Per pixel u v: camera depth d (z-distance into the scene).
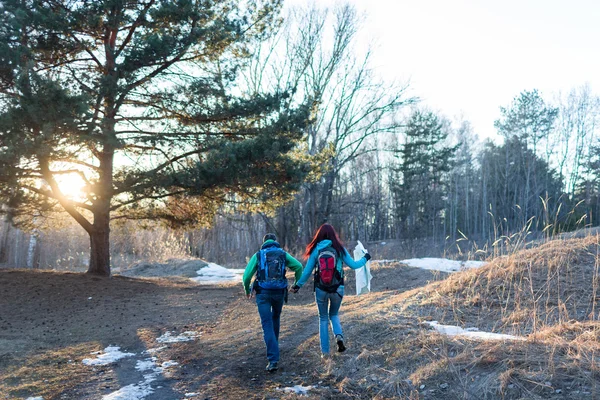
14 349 7.79
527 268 7.85
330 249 6.07
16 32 12.26
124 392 5.55
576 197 52.69
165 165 14.54
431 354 5.28
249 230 33.12
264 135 14.31
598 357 4.57
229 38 15.39
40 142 11.59
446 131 57.09
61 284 13.89
